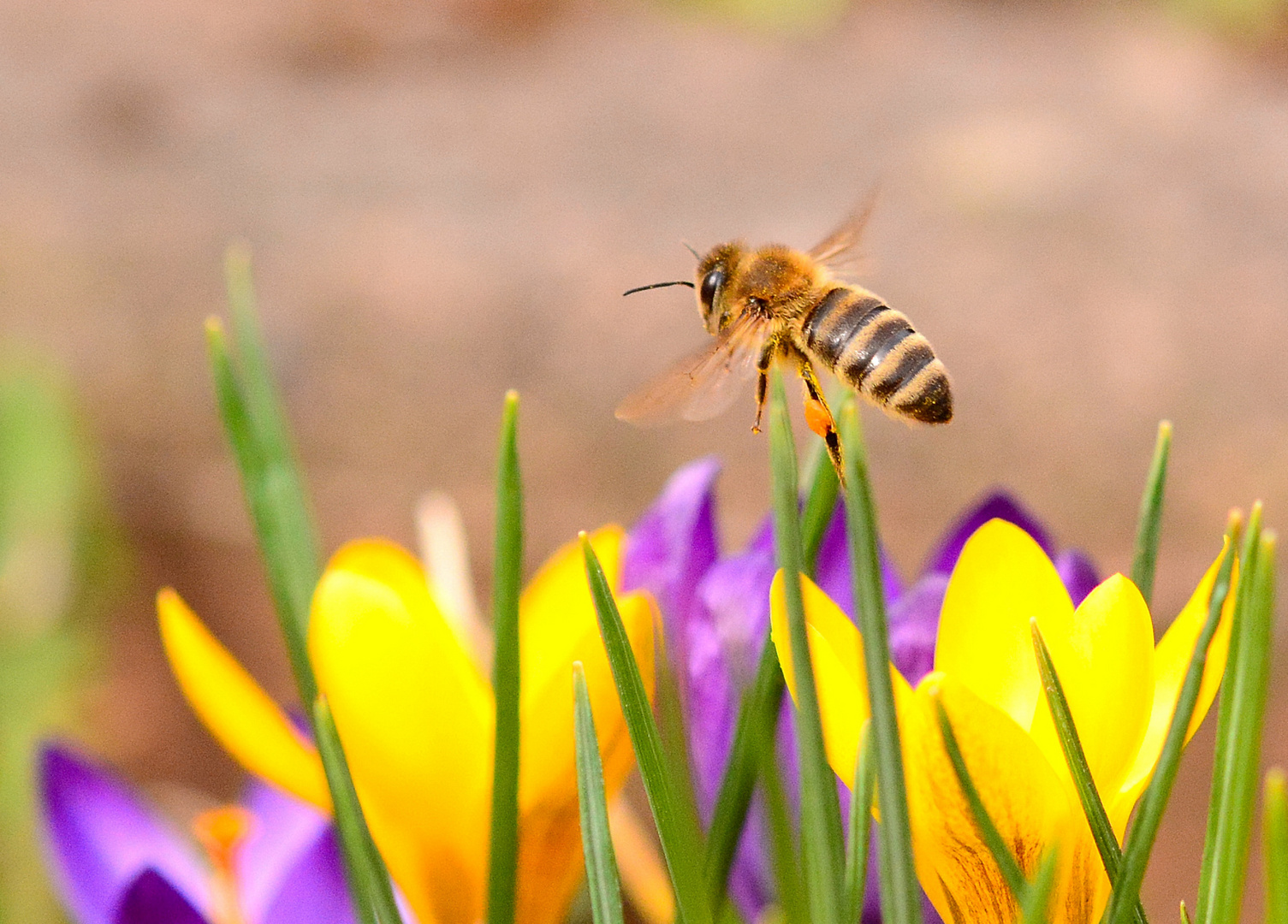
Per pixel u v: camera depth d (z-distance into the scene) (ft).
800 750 0.47
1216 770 0.47
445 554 0.62
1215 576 0.49
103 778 0.62
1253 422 1.14
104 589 1.05
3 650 0.86
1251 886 0.80
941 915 0.49
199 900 0.62
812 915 0.52
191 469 1.20
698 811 0.60
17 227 1.45
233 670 0.58
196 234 1.43
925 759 0.46
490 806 0.58
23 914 0.81
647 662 0.57
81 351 1.31
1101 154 1.55
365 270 1.36
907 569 1.09
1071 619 0.50
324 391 1.25
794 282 0.69
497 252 1.38
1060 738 0.46
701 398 0.66
